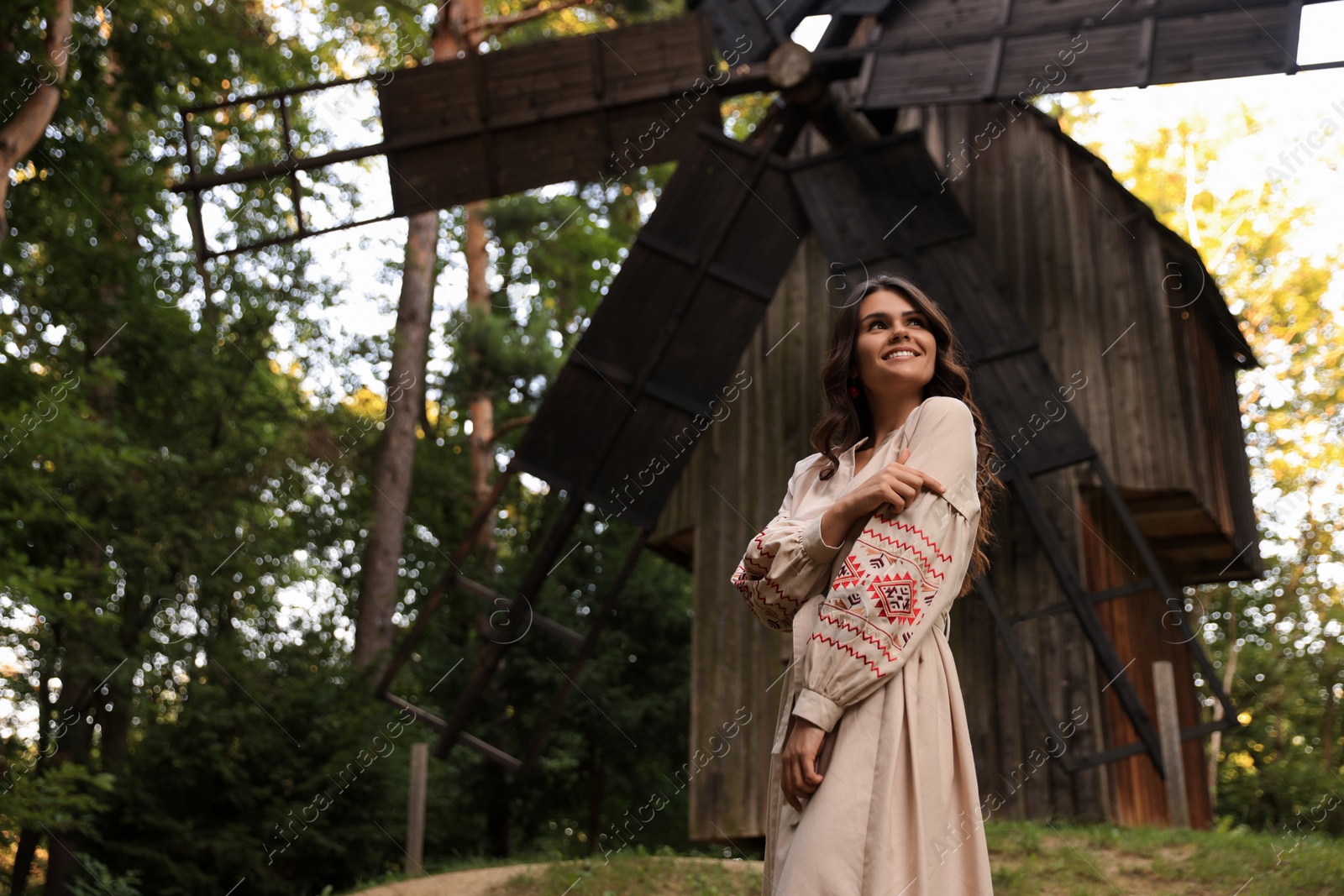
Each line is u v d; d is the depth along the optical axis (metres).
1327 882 6.87
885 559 2.17
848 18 13.30
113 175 13.96
